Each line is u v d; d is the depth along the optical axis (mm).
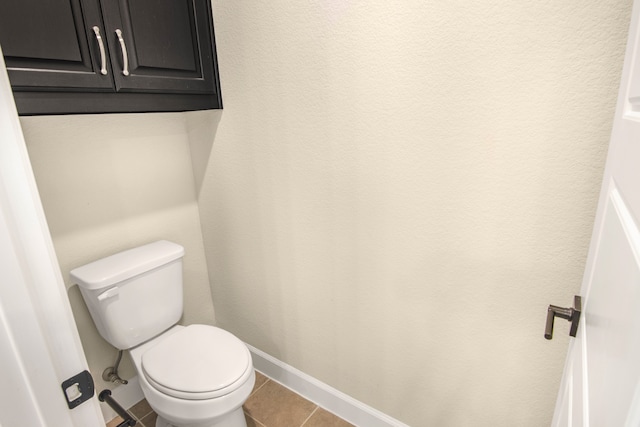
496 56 884
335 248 1366
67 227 1397
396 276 1240
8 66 945
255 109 1409
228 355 1347
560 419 825
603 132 804
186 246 1831
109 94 1166
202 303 1970
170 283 1553
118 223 1550
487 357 1128
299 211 1423
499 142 935
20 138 454
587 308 678
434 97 1000
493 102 917
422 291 1196
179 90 1341
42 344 489
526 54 847
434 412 1312
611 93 776
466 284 1100
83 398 552
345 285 1390
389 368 1377
